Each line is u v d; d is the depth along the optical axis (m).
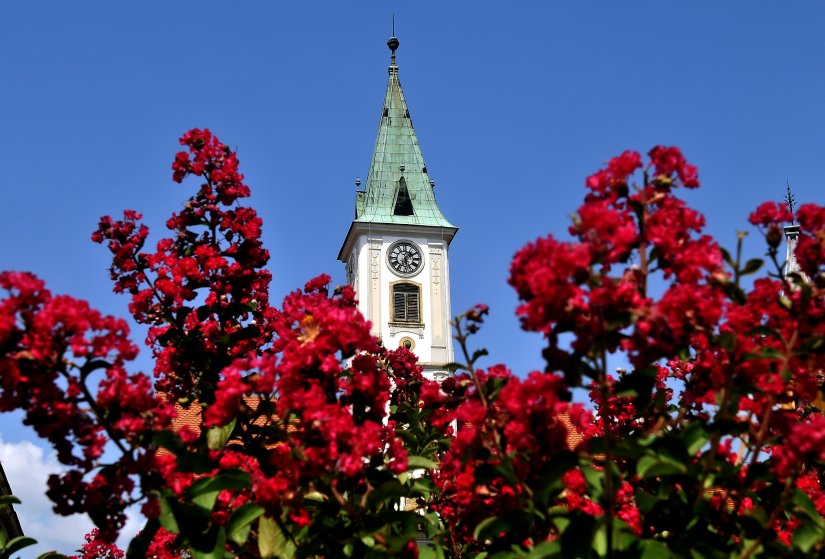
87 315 5.50
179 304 9.05
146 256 9.24
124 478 5.61
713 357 6.11
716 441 5.53
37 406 5.49
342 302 9.88
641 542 5.31
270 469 7.66
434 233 68.75
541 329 5.12
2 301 5.46
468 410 5.97
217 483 6.20
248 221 9.36
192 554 6.05
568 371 5.27
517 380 5.59
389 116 75.25
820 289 5.79
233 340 8.75
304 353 6.24
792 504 6.22
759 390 5.60
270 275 9.42
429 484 7.18
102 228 9.23
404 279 67.12
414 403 9.92
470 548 7.50
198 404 8.86
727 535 5.72
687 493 5.87
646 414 6.04
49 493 5.57
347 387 6.43
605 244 5.12
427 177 72.25
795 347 5.73
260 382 6.12
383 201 70.88
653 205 5.72
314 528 6.25
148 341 9.18
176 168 9.31
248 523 6.25
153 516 5.72
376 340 6.86
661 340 5.28
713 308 5.24
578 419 5.31
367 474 6.33
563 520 5.52
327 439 5.75
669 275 5.66
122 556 15.88
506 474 5.60
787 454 5.17
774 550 5.44
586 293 5.11
